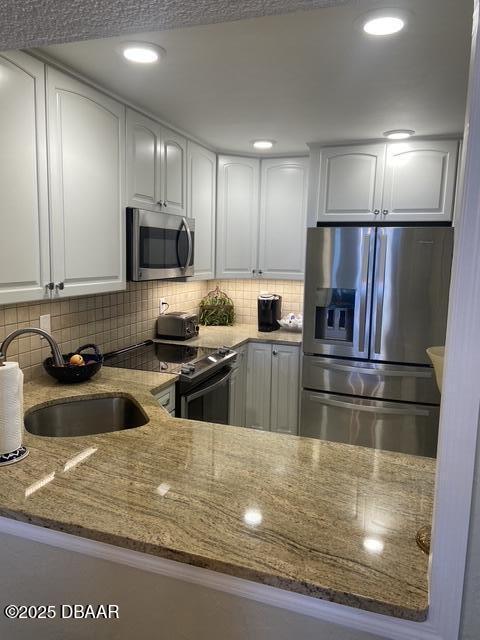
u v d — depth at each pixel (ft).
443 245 9.18
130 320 10.02
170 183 9.41
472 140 2.30
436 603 2.69
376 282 9.72
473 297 2.39
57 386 6.97
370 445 10.21
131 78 6.80
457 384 2.48
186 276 10.10
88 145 6.84
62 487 3.91
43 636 3.83
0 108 5.29
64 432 6.43
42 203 6.02
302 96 7.53
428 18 5.03
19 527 3.71
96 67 6.40
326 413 10.50
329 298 10.24
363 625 2.92
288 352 11.46
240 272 12.33
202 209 11.04
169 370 8.11
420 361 9.65
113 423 6.77
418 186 10.06
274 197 12.07
